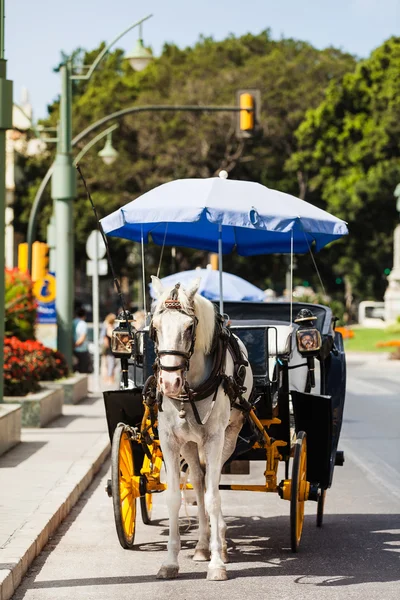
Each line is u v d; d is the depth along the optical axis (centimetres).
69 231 2447
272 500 1231
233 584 821
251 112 2623
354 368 4228
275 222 959
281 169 7425
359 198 6938
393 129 6844
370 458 1603
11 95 1614
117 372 3098
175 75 7294
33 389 1873
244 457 980
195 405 822
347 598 778
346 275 8569
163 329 786
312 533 1040
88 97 7206
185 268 7212
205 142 6769
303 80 7362
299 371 1073
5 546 865
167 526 1072
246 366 895
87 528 1041
